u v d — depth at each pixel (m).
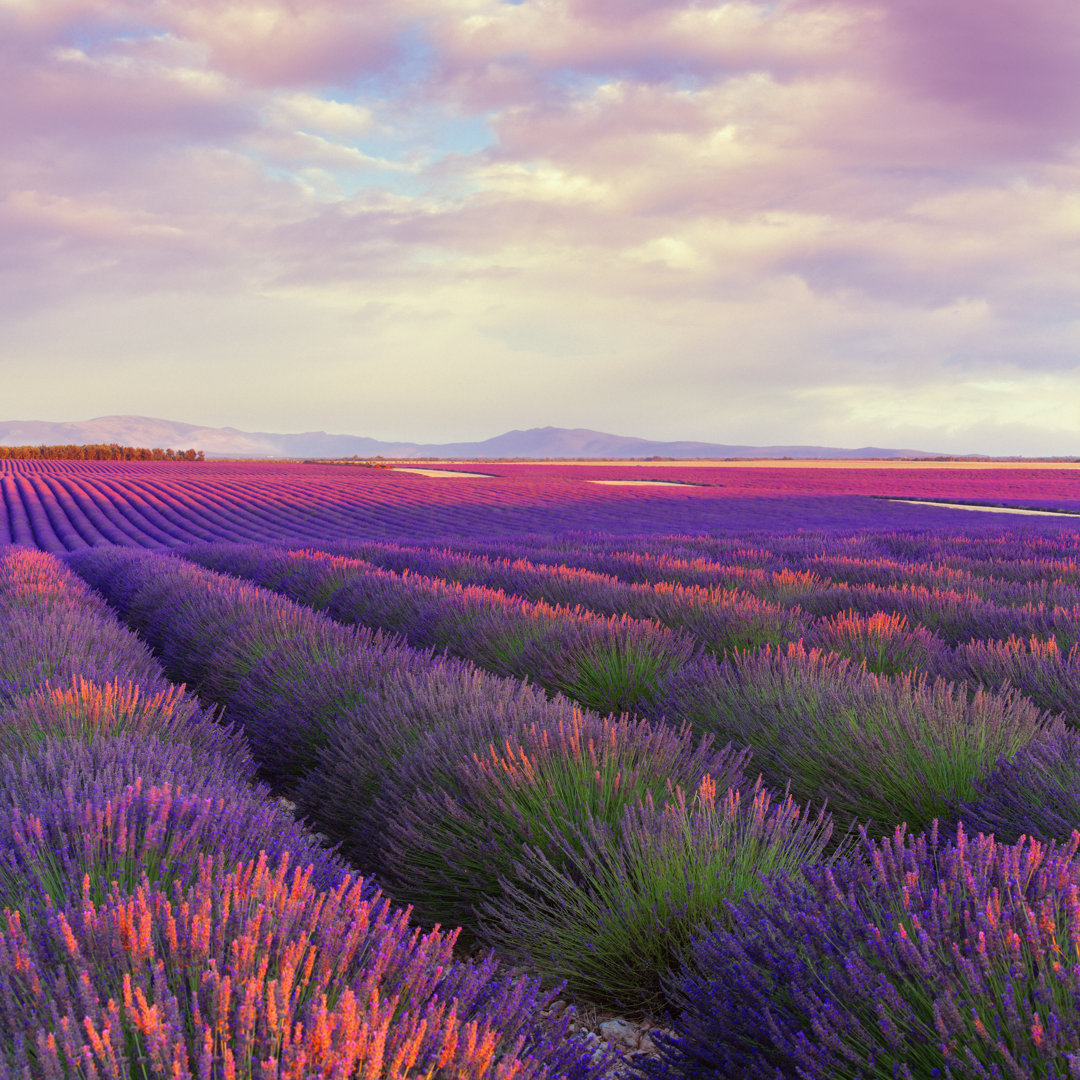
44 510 40.09
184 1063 1.25
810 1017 1.61
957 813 3.20
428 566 14.03
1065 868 1.70
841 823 3.45
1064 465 115.00
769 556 14.65
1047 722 4.36
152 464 82.25
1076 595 8.53
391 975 1.64
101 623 7.84
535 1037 1.80
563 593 9.78
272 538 31.02
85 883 1.70
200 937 1.52
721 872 2.52
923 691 4.25
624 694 5.39
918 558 15.18
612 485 60.25
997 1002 1.46
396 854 3.01
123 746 3.26
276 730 4.87
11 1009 1.36
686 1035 1.92
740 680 4.97
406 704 4.09
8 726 3.66
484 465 110.88
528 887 2.76
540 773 3.06
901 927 1.60
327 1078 1.25
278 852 2.34
